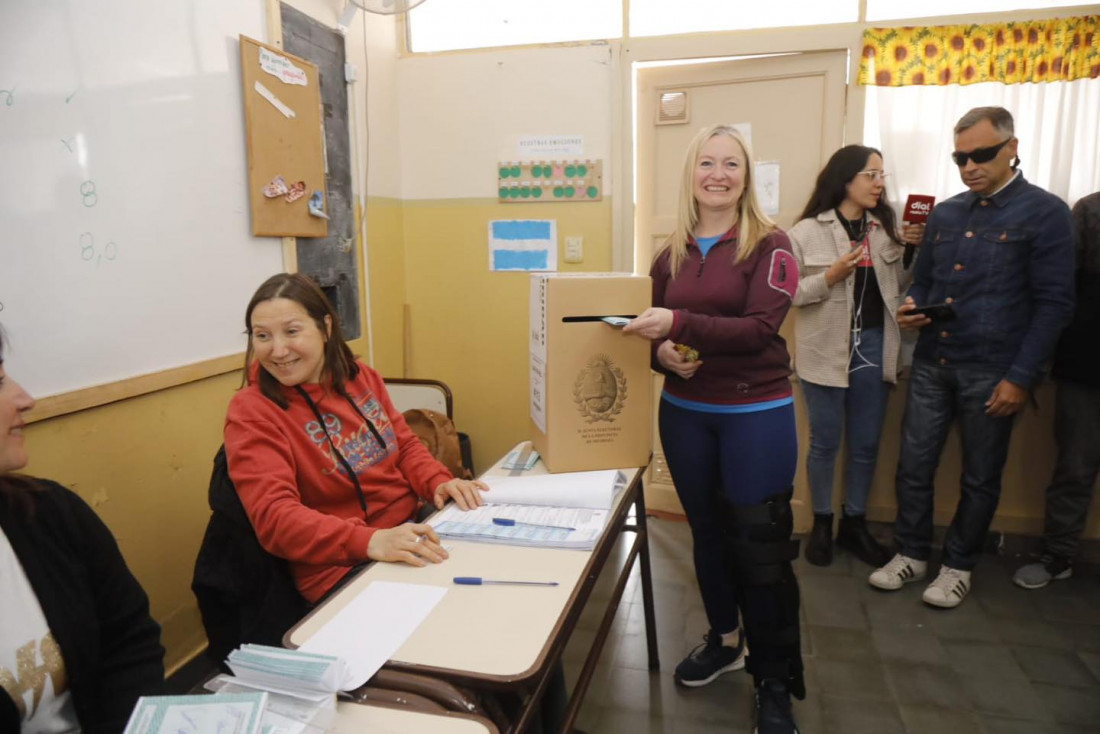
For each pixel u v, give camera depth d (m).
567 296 1.47
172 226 1.83
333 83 2.59
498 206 3.09
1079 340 2.36
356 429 1.48
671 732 1.76
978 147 2.13
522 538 1.22
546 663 0.89
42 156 1.47
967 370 2.28
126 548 1.74
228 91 2.03
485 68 3.01
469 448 3.09
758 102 2.82
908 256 2.57
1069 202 2.55
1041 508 2.77
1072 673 1.98
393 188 3.10
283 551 1.24
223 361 2.03
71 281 1.55
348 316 2.76
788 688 1.64
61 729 0.96
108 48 1.62
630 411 1.55
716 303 1.58
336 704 0.80
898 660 2.05
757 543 1.57
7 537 0.93
